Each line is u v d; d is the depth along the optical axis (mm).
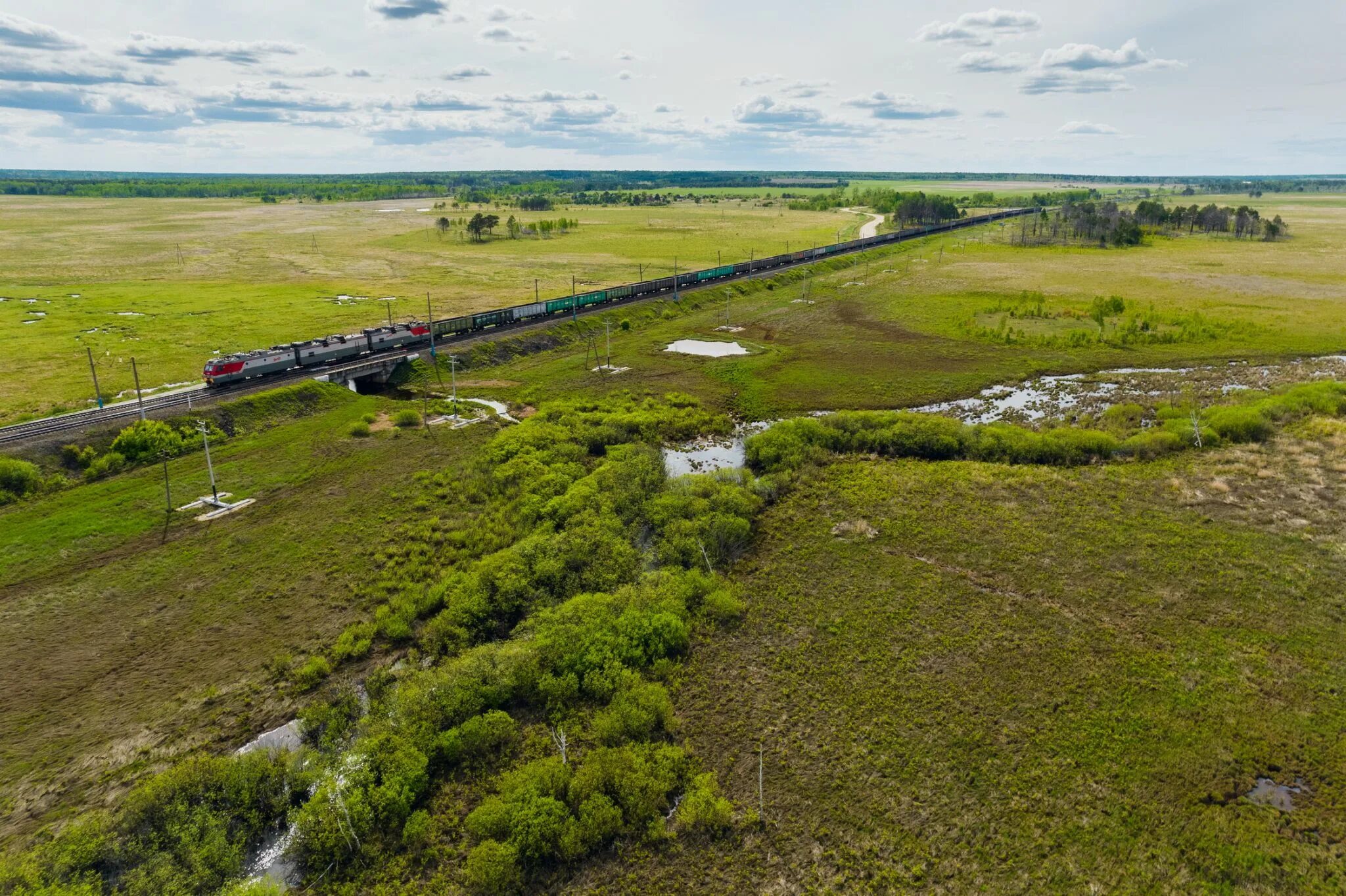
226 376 77312
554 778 31891
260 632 42375
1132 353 99688
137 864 27641
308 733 35281
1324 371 89562
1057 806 30984
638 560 49219
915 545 51844
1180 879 27828
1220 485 59438
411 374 90188
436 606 44625
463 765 33344
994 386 89000
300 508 56781
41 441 60938
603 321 116875
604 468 62000
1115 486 60188
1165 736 34531
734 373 93438
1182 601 44688
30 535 51312
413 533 52906
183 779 30578
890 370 94625
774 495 59406
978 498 58625
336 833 29250
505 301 132625
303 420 75125
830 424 72625
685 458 69375
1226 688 37500
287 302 129750
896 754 33906
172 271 164625
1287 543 50844
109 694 37375
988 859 28797
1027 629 42469
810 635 42531
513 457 65625
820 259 178000
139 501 56938
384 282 152250
